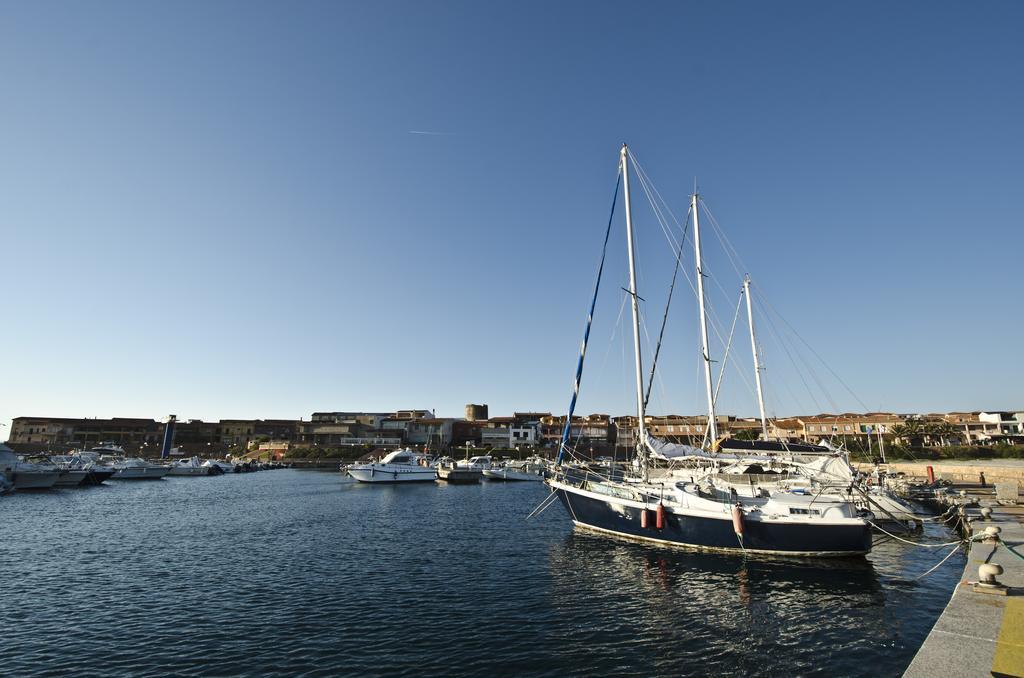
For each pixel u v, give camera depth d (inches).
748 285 1729.8
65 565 836.6
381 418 5669.3
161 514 1453.0
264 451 4923.7
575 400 1123.9
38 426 4849.9
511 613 593.9
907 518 1019.9
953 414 3836.1
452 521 1316.4
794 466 983.6
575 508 1039.6
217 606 624.7
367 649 496.7
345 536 1099.3
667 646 494.9
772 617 568.4
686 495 892.6
